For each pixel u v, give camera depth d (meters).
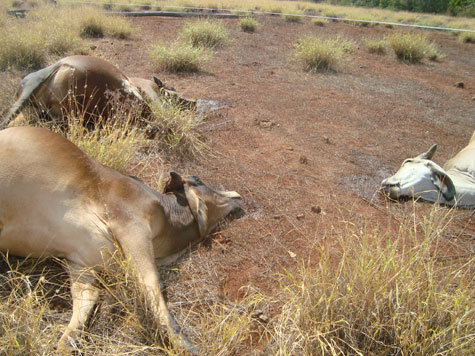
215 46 11.89
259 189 5.01
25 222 3.21
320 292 3.05
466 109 8.70
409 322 2.85
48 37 9.70
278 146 6.19
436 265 3.96
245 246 4.06
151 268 3.14
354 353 2.89
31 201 3.19
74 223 3.17
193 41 11.80
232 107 7.50
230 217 4.43
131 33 12.48
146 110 5.91
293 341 2.92
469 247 4.35
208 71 9.55
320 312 2.97
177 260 3.79
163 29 14.00
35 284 3.35
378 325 2.86
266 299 3.31
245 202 4.74
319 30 16.81
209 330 2.96
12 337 2.62
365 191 5.28
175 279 3.59
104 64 5.66
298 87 9.05
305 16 19.17
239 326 2.99
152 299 2.95
